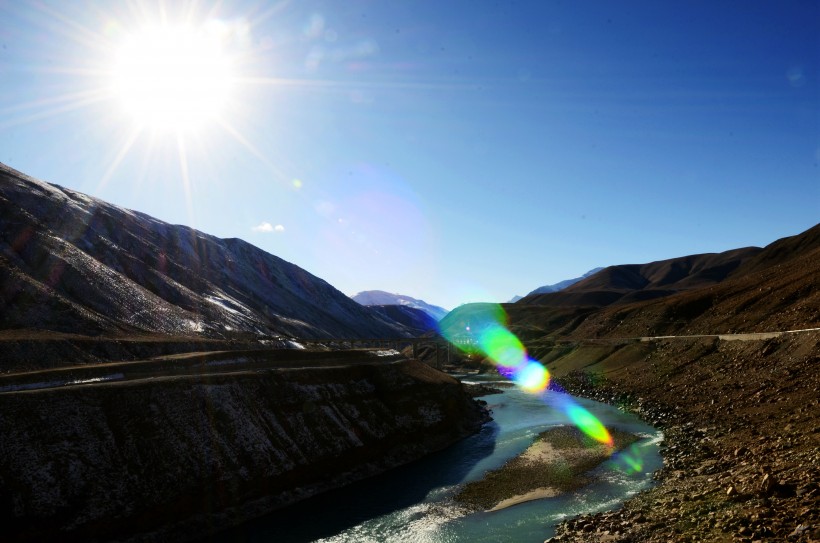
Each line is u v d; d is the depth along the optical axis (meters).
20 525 28.94
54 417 34.91
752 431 44.09
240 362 61.62
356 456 50.88
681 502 31.23
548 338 174.50
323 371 59.69
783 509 24.05
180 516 35.38
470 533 34.34
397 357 88.00
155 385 42.12
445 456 56.91
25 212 103.00
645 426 61.69
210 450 40.53
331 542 34.00
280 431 47.06
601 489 40.94
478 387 114.31
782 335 65.88
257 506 39.56
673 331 114.44
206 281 154.25
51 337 62.25
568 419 73.06
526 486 43.94
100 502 32.44
